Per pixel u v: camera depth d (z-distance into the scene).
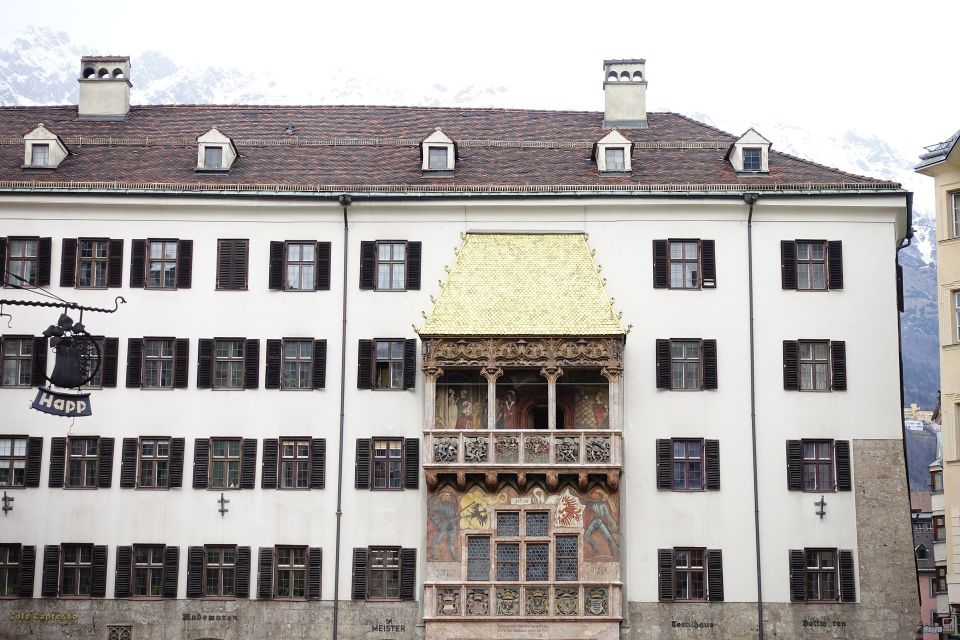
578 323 52.25
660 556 52.25
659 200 54.97
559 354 52.00
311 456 53.28
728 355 53.97
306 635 52.03
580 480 51.50
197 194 55.06
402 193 55.06
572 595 51.31
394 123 63.19
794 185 55.12
